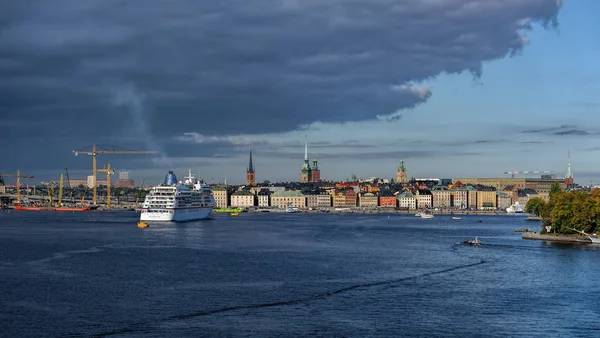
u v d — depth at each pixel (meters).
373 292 140.62
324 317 119.31
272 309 125.00
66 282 150.38
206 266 176.88
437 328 112.88
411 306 127.81
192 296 135.50
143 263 182.38
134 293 138.25
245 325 113.75
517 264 182.50
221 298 133.62
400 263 185.38
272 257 198.62
